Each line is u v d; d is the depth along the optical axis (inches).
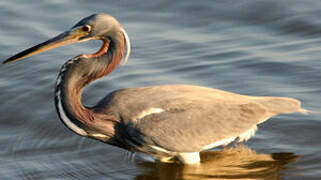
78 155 532.7
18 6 777.6
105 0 799.7
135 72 655.1
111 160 526.0
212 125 502.6
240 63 665.6
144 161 525.3
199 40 710.5
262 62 663.8
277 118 580.7
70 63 481.4
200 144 500.4
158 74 650.8
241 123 510.9
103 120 493.0
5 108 600.1
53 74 653.3
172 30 732.7
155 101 499.2
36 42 697.0
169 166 518.0
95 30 478.6
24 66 671.1
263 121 528.4
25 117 586.9
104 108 498.3
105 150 540.7
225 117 507.2
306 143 541.3
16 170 508.1
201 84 633.0
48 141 553.9
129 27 738.2
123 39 486.3
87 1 797.2
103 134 499.5
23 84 639.8
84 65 481.7
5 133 562.6
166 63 669.9
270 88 621.6
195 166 516.4
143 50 694.5
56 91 488.1
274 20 741.3
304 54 673.0
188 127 496.4
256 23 740.0
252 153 534.3
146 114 492.4
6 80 648.4
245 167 513.7
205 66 661.9
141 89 510.3
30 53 481.7
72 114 486.9
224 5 781.9
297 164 511.8
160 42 708.0
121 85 633.6
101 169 512.7
